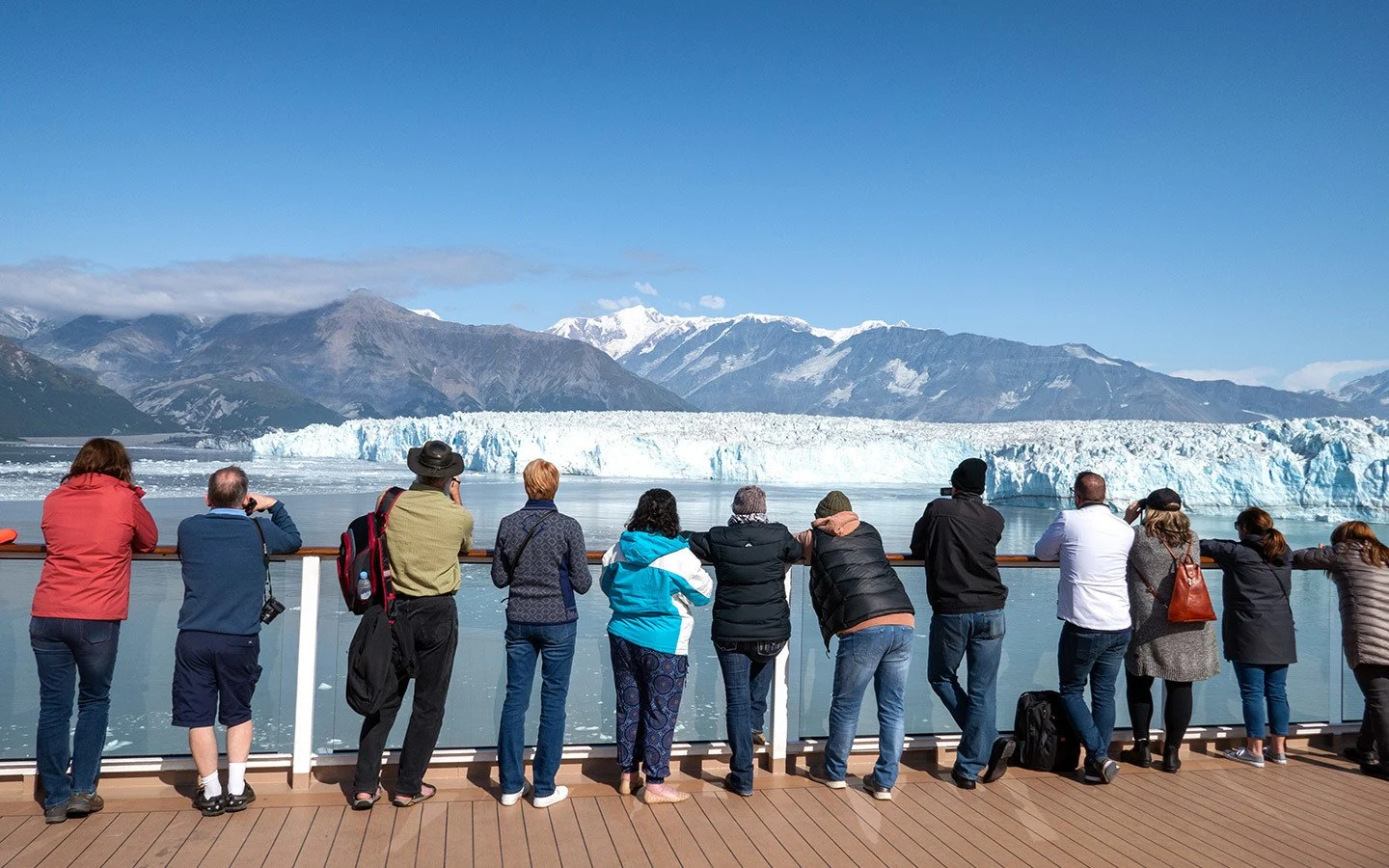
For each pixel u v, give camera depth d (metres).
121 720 4.74
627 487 71.69
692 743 5.31
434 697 4.60
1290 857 4.30
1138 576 5.41
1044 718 5.42
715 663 5.46
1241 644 5.66
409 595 4.52
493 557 4.94
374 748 4.54
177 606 4.83
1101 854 4.29
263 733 4.86
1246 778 5.43
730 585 4.88
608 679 5.35
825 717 5.54
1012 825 4.63
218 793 4.46
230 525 4.47
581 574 4.68
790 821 4.61
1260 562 5.66
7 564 4.64
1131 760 5.70
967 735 5.13
